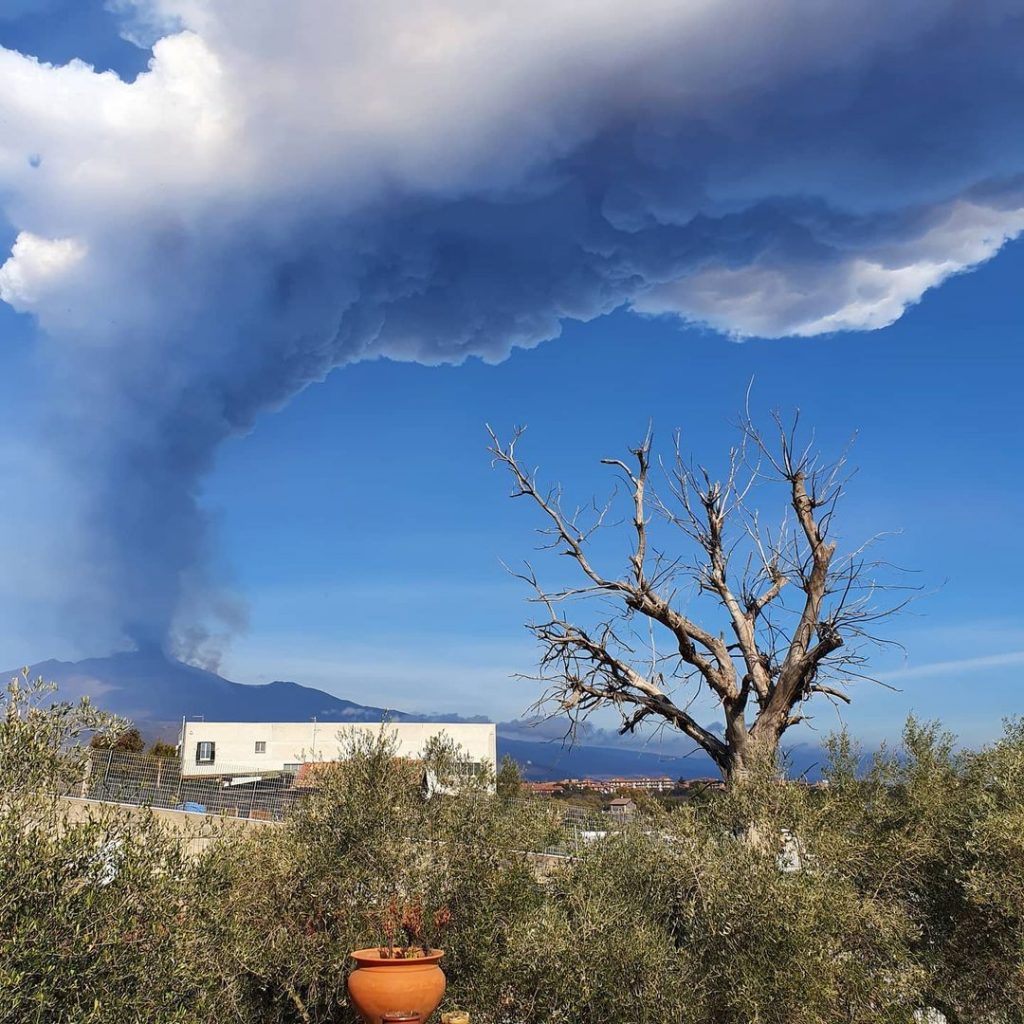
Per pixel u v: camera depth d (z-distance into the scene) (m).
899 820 9.88
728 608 14.15
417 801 9.17
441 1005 8.05
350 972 7.70
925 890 9.34
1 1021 4.36
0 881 4.54
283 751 49.88
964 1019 8.85
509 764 11.11
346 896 8.20
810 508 13.77
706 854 8.56
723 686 13.48
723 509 14.49
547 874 9.32
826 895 7.84
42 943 4.54
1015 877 8.45
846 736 10.71
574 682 14.07
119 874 5.16
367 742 9.34
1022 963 8.30
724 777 13.22
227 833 7.96
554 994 7.67
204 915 6.46
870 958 8.15
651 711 13.84
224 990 6.78
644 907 8.68
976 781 10.38
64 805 5.56
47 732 5.45
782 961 7.38
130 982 5.06
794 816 8.77
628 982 7.72
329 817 8.63
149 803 6.29
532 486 14.41
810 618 13.36
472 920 8.42
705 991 7.75
